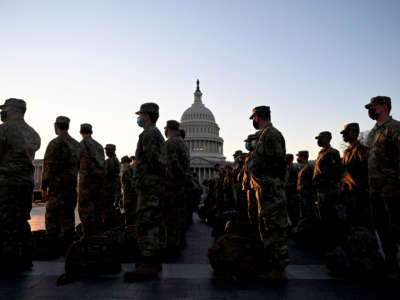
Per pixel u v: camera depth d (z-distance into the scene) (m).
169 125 8.59
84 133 9.32
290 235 11.18
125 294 4.60
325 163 8.33
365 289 4.97
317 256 8.00
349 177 7.29
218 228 10.92
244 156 11.41
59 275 5.78
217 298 4.44
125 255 7.53
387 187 5.74
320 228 8.27
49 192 7.86
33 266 6.56
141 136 6.22
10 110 6.44
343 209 7.83
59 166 7.94
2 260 5.61
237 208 9.55
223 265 5.46
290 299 4.43
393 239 6.03
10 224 5.79
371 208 6.34
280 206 5.65
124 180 11.36
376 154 5.99
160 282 5.28
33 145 6.43
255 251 5.56
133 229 8.19
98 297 4.44
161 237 7.08
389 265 6.02
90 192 8.74
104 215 10.61
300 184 11.76
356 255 5.53
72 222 8.30
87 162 8.77
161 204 6.14
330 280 5.52
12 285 5.09
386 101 5.98
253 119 6.55
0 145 5.89
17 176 5.95
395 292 4.81
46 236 7.65
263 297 4.51
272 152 5.79
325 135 8.71
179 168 8.20
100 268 5.63
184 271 6.16
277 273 5.44
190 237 11.70
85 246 5.65
